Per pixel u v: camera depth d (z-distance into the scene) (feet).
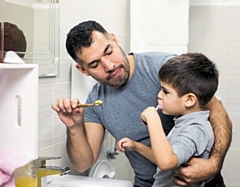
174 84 3.99
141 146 4.35
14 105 3.13
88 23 4.09
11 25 3.41
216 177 4.68
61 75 4.65
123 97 4.46
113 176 5.70
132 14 6.26
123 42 6.77
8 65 2.80
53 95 4.50
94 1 5.49
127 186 3.94
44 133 4.38
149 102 4.40
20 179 3.03
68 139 4.22
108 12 6.03
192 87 3.97
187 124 4.01
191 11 7.25
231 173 7.26
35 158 3.05
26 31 3.67
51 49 4.13
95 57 3.94
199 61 4.14
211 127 4.16
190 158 3.93
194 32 7.25
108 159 6.17
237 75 7.14
